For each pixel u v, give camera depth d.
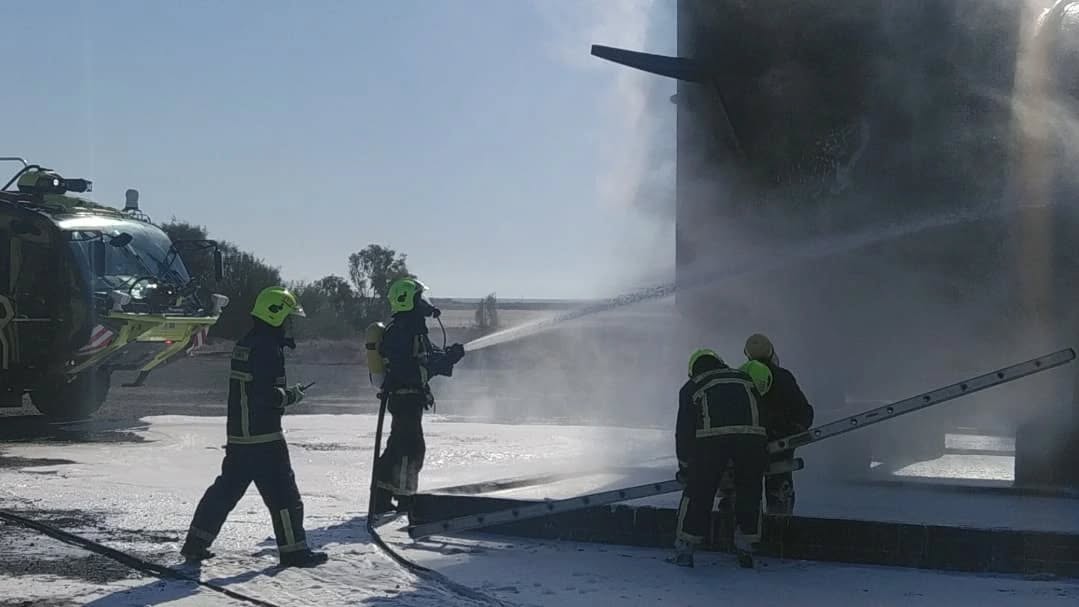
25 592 6.88
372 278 57.41
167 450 14.91
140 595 6.87
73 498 10.55
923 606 6.74
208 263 22.00
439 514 9.20
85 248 18.31
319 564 7.89
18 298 18.16
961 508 8.73
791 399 8.21
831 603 6.83
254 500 10.59
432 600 6.88
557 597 6.96
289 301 7.89
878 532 7.91
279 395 7.79
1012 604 6.77
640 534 8.62
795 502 9.09
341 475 12.59
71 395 19.69
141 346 19.20
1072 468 9.51
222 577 7.40
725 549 8.38
